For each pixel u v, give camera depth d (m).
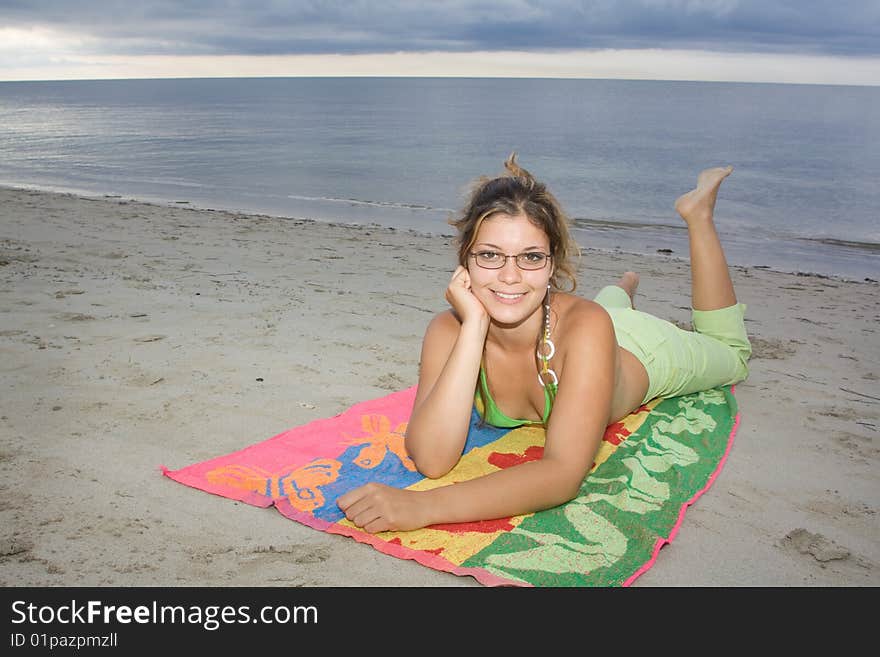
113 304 5.47
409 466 2.99
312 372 4.16
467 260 2.70
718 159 21.67
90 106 72.50
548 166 20.12
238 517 2.63
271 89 172.12
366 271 7.40
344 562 2.38
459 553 2.41
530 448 3.18
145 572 2.29
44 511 2.62
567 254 2.73
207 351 4.44
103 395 3.70
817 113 49.03
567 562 2.38
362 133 32.53
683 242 10.88
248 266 7.37
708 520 2.74
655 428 3.46
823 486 3.04
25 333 4.66
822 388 4.29
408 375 4.16
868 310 6.63
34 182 16.89
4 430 3.26
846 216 13.16
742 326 4.07
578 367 2.64
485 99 86.44
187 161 21.55
